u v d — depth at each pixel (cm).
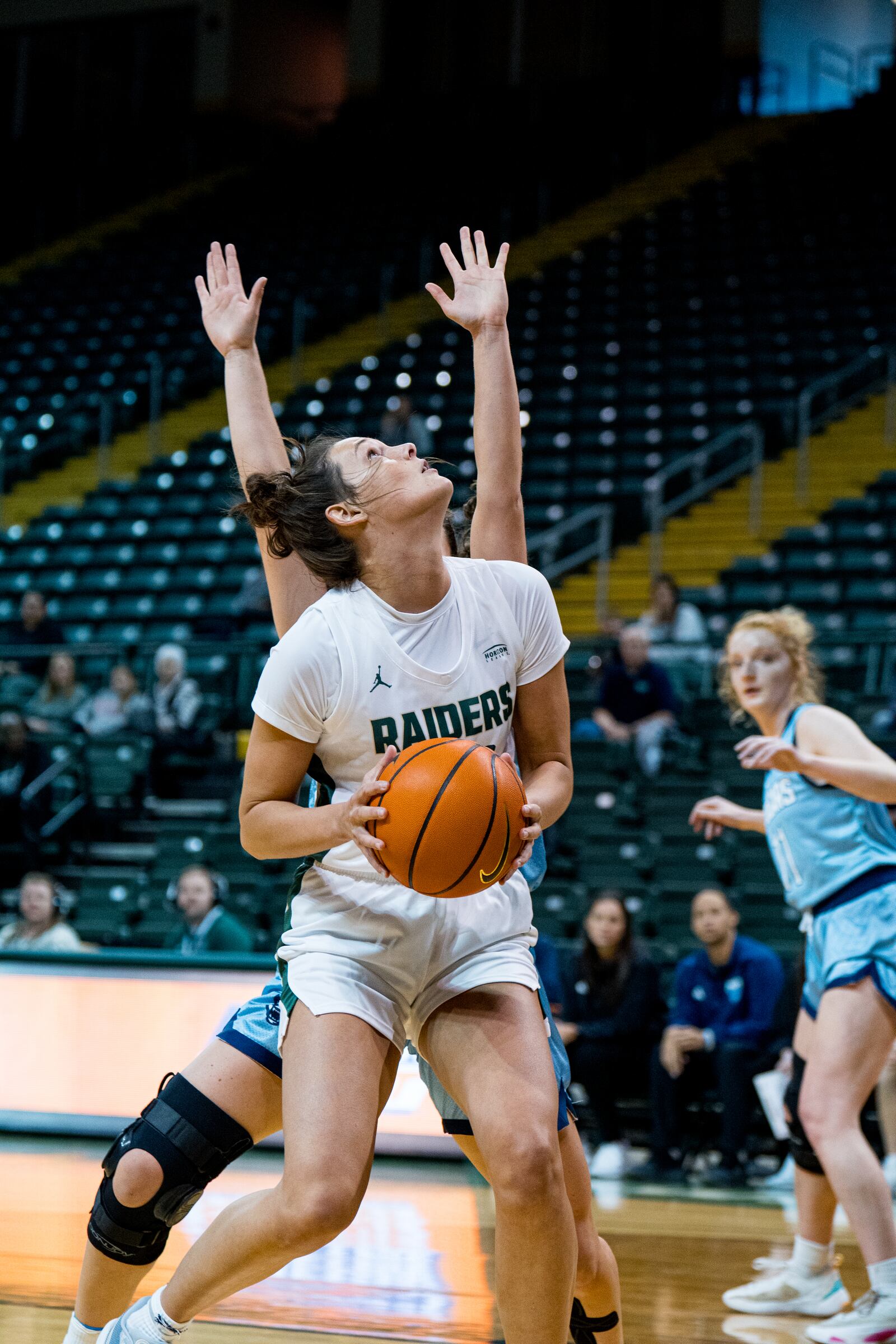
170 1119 234
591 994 636
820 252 1697
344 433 247
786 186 1886
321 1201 200
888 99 2061
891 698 884
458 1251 384
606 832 823
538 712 242
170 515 1406
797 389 1399
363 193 2134
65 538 1390
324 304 1816
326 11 2584
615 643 1016
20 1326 304
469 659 227
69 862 962
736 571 1159
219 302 284
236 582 1256
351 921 224
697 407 1399
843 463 1309
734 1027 596
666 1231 464
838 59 2388
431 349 1670
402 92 2416
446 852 201
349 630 222
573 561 1227
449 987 223
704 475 1332
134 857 954
